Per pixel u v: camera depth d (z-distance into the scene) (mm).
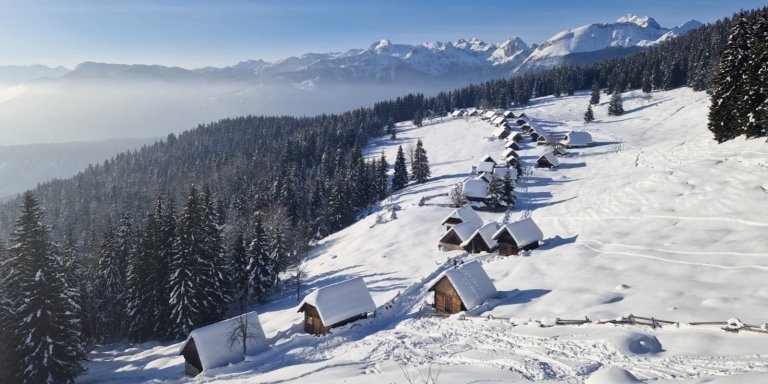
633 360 24141
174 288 56906
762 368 20656
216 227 64688
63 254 61406
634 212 62906
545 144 137250
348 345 37000
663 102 162750
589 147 123875
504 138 161250
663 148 99312
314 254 92500
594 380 18422
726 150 74125
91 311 64500
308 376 28250
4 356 41312
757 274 36406
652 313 31500
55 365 42844
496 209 86312
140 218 163875
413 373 25109
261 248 70438
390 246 77625
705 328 26969
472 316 39250
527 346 29328
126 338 65812
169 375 42719
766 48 66688
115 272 67312
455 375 23781
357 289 46062
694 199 59406
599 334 28641
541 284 44438
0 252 51875
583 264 47906
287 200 116812
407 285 56062
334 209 112188
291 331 47219
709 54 171750
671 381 19875
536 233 60062
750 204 52406
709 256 42969
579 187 87688
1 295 42969
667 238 50594
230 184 163500
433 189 114312
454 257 63969
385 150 190375
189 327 56406
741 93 72500
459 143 171375
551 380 21938
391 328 41219
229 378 33031
